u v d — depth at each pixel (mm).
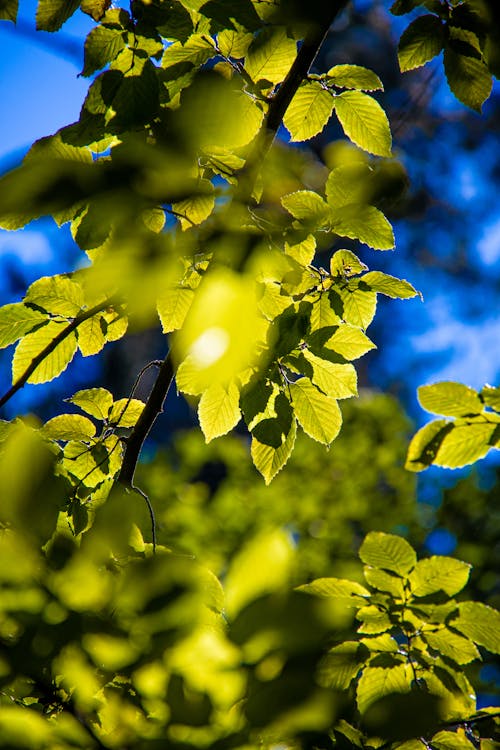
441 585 1494
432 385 1460
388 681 1464
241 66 1542
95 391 1676
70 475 1571
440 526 3367
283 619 891
